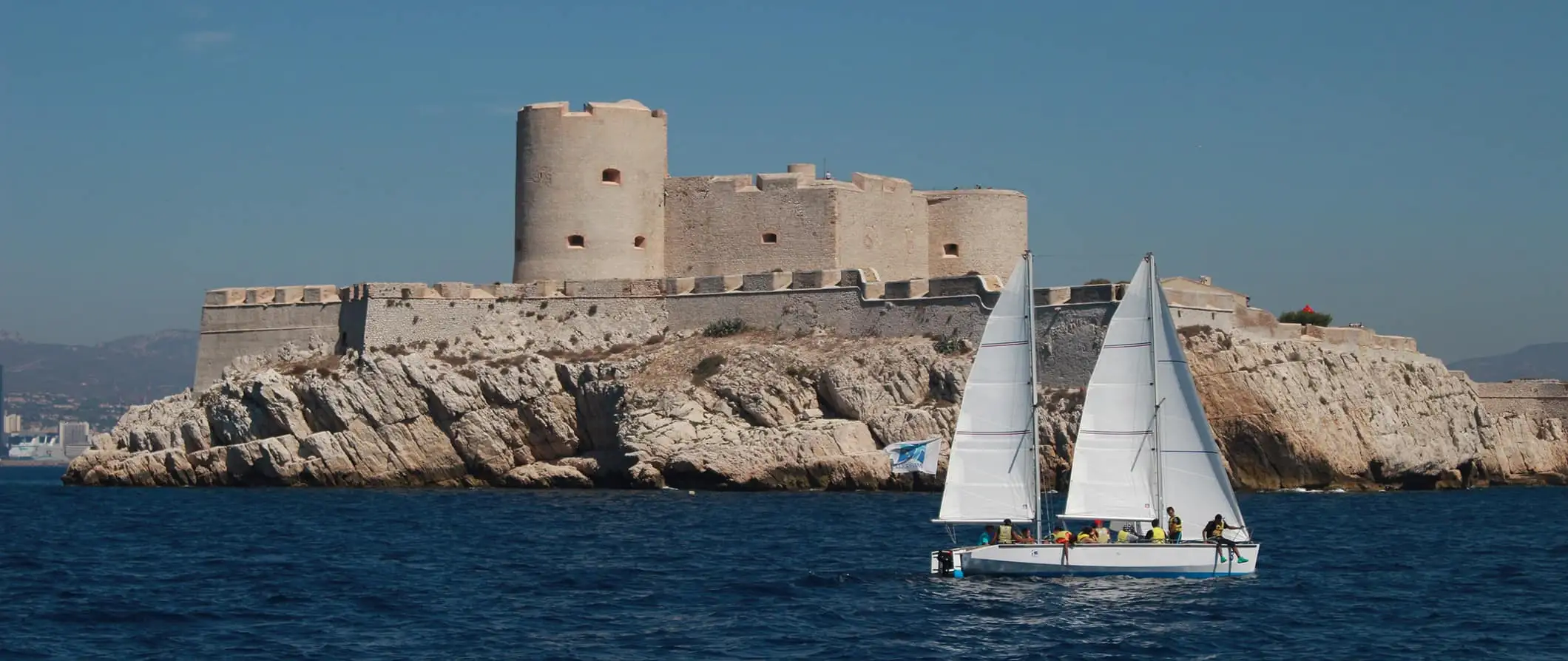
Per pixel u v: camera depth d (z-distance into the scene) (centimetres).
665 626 5866
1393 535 8519
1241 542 6750
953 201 13512
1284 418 11019
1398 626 5866
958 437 6700
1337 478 11262
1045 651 5453
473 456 11894
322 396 11988
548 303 12850
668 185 13312
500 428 11912
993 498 6669
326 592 6638
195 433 12531
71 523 9350
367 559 7638
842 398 11388
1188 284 12119
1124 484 6694
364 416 11956
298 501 10681
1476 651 5462
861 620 5947
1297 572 7056
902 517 9250
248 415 12238
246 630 5831
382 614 6138
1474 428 13038
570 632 5756
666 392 11562
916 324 11831
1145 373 6688
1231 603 6266
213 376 13412
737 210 13075
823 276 12294
